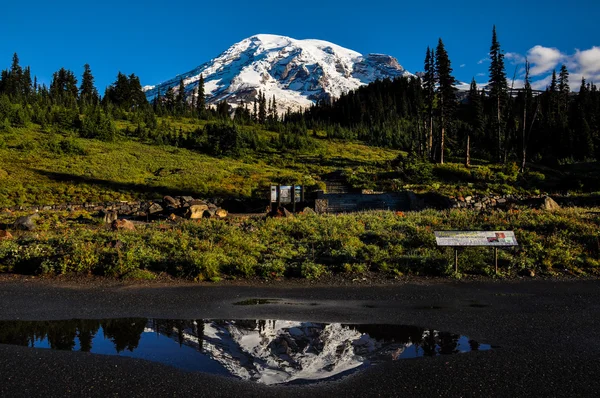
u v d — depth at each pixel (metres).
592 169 40.78
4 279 9.61
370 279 9.64
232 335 6.06
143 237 13.95
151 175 41.09
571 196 23.16
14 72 108.75
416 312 7.11
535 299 7.86
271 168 49.88
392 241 12.84
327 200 26.33
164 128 75.31
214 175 41.00
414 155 38.66
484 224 14.84
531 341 5.65
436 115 50.88
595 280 9.38
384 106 133.00
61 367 4.86
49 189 32.38
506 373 4.65
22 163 39.97
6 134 52.28
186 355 5.28
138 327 6.39
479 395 4.16
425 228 14.24
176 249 11.95
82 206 27.09
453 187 29.00
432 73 49.44
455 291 8.52
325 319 6.78
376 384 4.43
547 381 4.45
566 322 6.47
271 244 12.98
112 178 37.59
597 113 83.31
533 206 21.27
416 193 26.83
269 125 97.62
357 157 59.94
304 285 9.13
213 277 9.62
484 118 85.94
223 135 59.28
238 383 4.50
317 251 11.95
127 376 4.64
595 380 4.46
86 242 13.18
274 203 25.17
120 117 86.06
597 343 5.55
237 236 13.33
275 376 4.68
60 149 47.00
